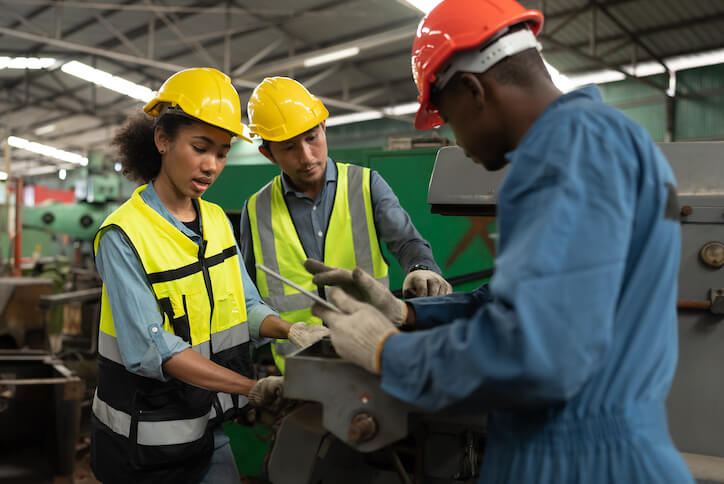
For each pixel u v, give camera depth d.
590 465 0.71
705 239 1.16
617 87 9.48
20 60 10.92
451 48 0.79
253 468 2.55
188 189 1.24
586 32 8.09
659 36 8.08
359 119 12.27
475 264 2.45
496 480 0.78
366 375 0.79
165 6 8.52
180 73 1.25
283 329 1.33
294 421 0.95
